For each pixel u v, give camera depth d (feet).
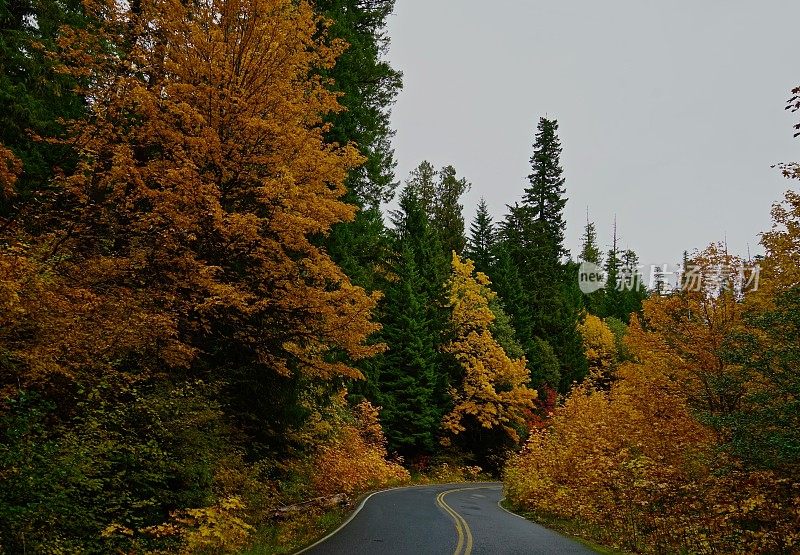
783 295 36.27
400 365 124.16
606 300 266.77
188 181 37.24
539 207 235.20
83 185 38.50
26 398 26.73
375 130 81.05
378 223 99.55
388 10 92.22
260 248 41.11
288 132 41.88
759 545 35.29
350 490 68.49
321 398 59.67
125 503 29.68
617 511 47.44
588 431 60.49
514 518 56.85
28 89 44.62
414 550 33.96
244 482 39.58
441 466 126.31
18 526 23.38
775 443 33.37
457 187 206.90
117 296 35.58
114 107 39.45
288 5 45.68
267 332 43.57
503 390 137.59
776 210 42.16
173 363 35.78
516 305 169.99
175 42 42.75
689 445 48.67
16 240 33.42
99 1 43.09
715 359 51.13
